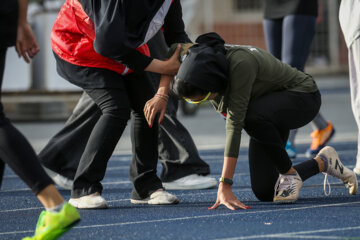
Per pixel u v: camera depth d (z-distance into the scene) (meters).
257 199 18.00
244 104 14.86
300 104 16.02
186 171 20.77
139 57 15.21
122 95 16.31
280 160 16.23
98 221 15.12
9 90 53.84
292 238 12.87
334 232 13.31
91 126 20.52
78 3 15.87
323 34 98.06
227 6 95.50
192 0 81.56
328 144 33.59
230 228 13.92
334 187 19.84
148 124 17.09
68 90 54.22
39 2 58.62
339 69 98.50
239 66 14.72
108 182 23.14
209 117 54.47
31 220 15.83
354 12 19.33
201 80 14.36
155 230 13.95
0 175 12.75
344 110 54.19
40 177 12.06
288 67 16.36
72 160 20.80
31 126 49.09
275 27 26.66
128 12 14.91
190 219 15.07
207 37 15.46
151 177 17.64
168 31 16.83
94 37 15.82
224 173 15.31
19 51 13.96
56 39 16.52
